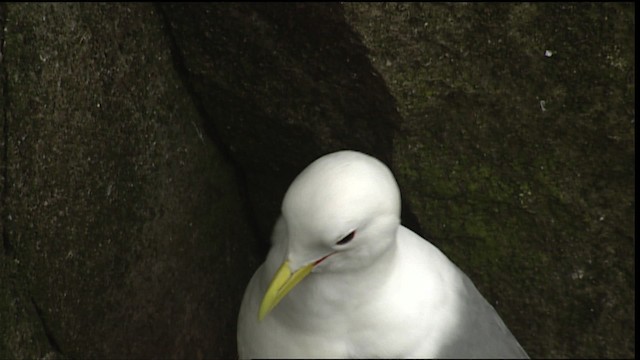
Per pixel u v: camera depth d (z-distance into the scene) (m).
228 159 5.23
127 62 4.70
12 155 4.30
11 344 4.41
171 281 5.05
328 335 4.02
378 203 3.70
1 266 4.35
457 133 4.77
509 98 4.68
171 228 5.00
